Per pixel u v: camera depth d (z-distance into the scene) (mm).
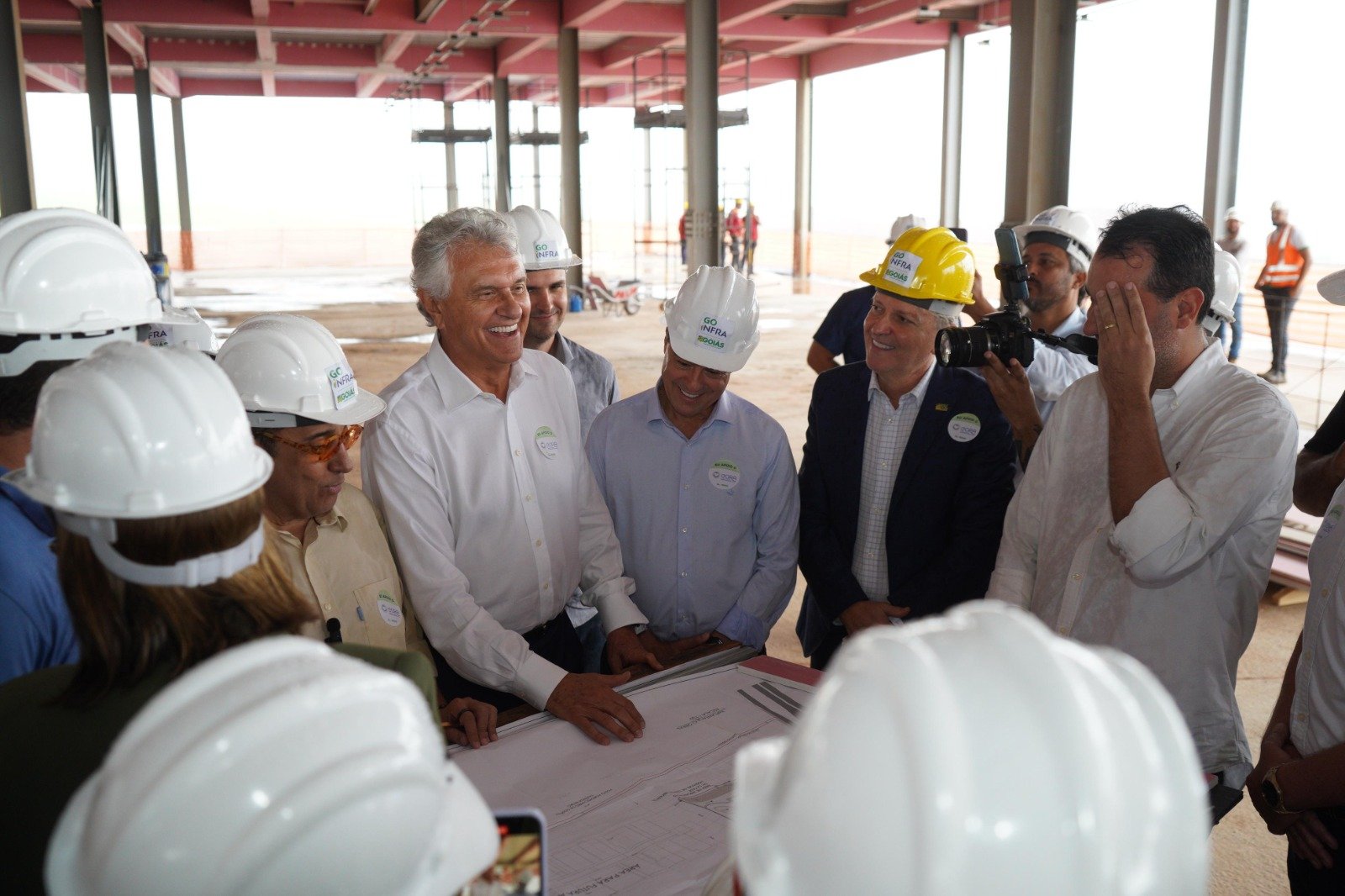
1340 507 1732
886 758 555
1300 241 7836
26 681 1058
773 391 9859
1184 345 1848
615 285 18188
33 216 1761
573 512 2389
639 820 1537
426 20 18375
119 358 1082
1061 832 536
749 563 2582
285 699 629
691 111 12695
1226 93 7473
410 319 15672
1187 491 1721
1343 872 1652
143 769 625
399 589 2037
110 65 23188
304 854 598
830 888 564
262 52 22031
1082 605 1968
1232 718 1914
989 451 2488
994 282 16156
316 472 1797
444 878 691
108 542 996
